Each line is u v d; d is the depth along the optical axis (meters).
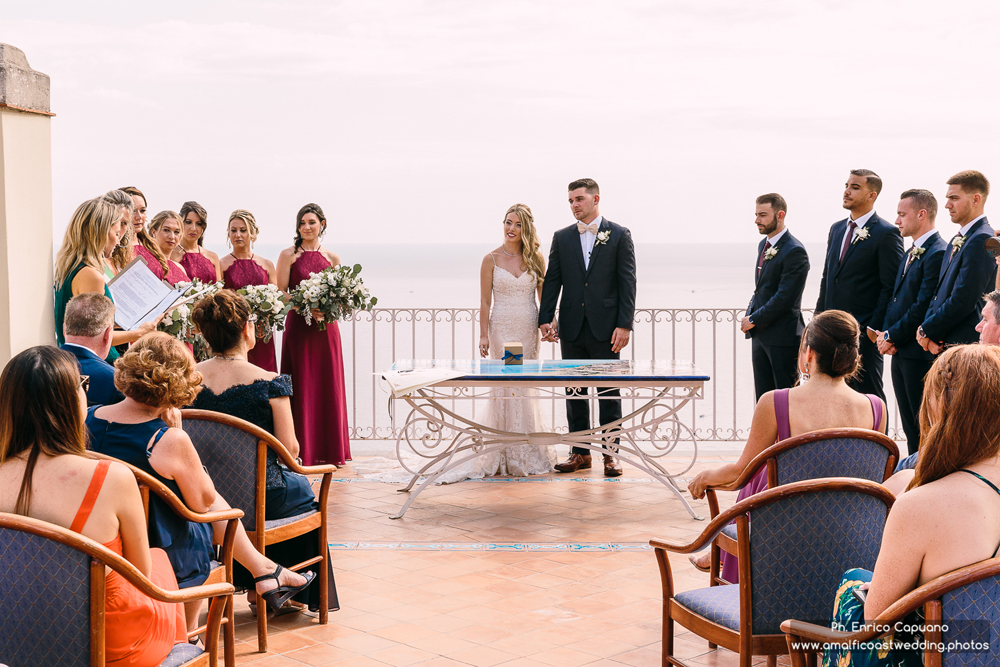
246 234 7.05
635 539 5.16
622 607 4.08
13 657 2.20
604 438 5.79
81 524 2.28
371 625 3.88
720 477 3.44
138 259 4.57
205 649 2.75
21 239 4.17
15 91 4.07
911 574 1.94
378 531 5.35
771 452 3.04
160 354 2.99
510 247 7.08
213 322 3.82
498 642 3.67
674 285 38.97
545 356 11.69
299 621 3.94
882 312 6.12
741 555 2.56
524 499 6.12
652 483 6.59
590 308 6.84
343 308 6.70
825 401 3.27
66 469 2.29
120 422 2.96
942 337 5.46
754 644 2.58
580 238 6.91
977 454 1.92
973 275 5.31
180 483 2.97
